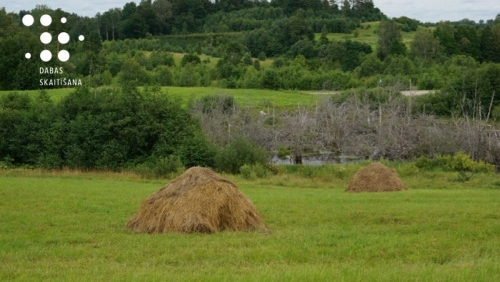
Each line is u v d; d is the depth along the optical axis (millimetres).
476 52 114000
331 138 59312
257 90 95312
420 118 59031
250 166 42719
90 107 49844
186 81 98812
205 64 113500
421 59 105000
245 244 15266
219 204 17078
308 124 60750
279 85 98000
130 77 87875
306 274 11820
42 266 12891
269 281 11359
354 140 58312
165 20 175500
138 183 36438
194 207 16953
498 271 12469
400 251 14578
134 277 11648
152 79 94312
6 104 52562
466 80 67438
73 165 46625
